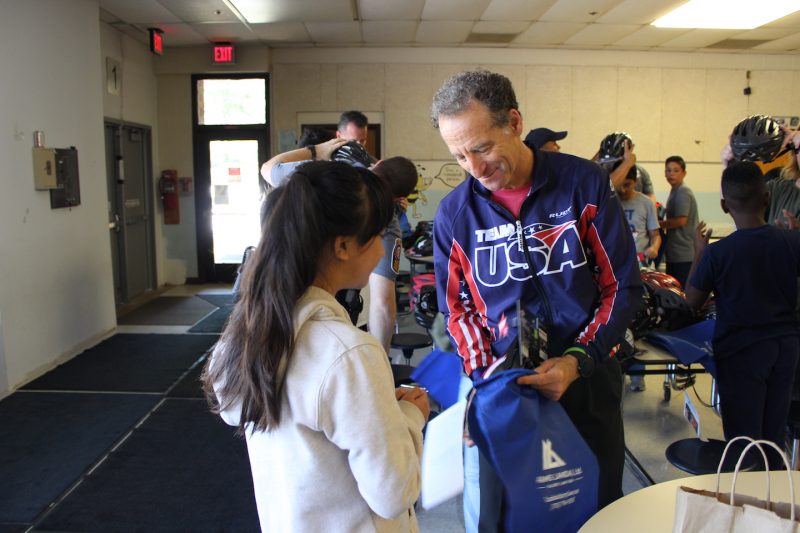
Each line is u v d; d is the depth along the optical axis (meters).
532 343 1.36
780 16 6.27
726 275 2.15
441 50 7.73
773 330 2.11
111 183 6.49
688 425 3.34
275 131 7.80
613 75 7.91
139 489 2.72
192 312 6.25
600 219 1.39
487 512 1.37
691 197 5.37
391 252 2.07
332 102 7.79
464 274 1.54
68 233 4.65
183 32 6.68
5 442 3.19
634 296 1.40
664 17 6.32
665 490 1.22
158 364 4.49
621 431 1.51
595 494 1.25
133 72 6.93
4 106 3.88
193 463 2.97
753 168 2.11
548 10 6.08
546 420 1.23
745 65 8.02
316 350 0.90
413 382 1.54
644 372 2.51
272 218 0.92
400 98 7.80
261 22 6.34
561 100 7.91
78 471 2.88
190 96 7.60
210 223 7.79
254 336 0.90
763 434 2.18
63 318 4.57
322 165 0.95
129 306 6.55
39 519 2.47
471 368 1.47
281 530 0.96
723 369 2.20
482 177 1.37
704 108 8.05
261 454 1.00
